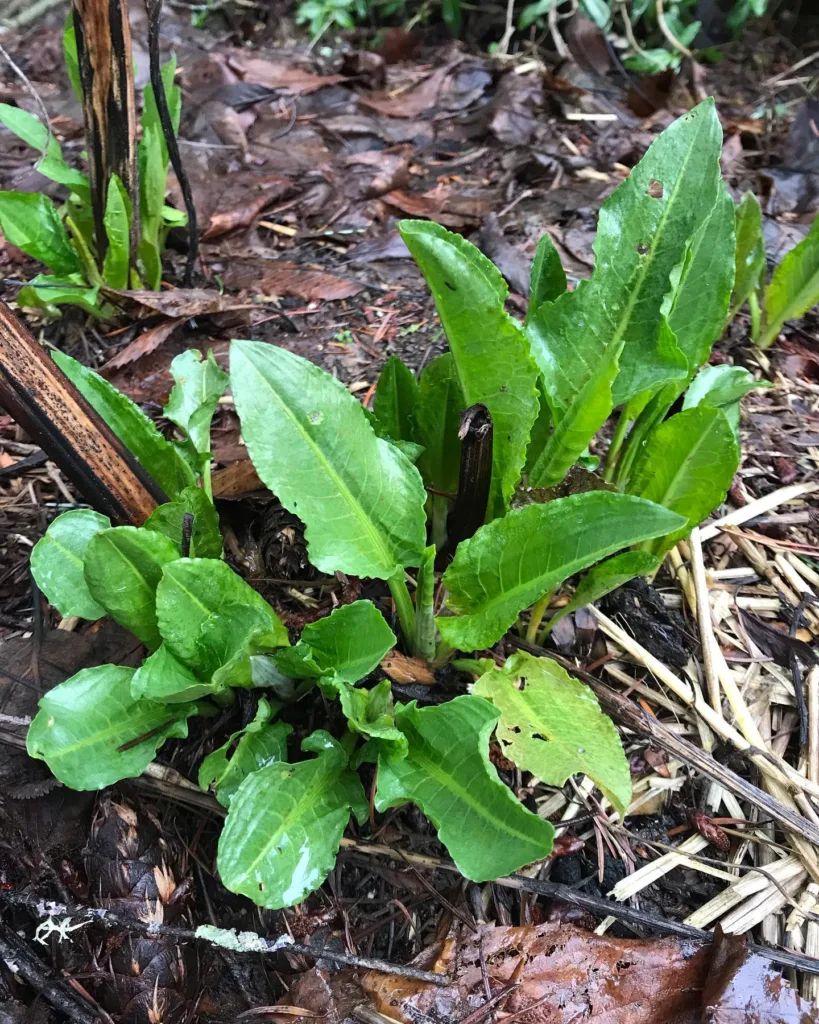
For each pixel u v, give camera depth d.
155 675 0.30
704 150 0.34
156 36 0.49
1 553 0.44
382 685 0.33
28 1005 0.32
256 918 0.34
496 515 0.38
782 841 0.36
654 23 1.11
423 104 0.96
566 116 0.90
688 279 0.36
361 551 0.32
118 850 0.33
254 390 0.30
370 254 0.69
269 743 0.34
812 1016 0.30
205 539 0.36
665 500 0.38
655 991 0.31
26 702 0.37
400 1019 0.31
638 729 0.37
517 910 0.34
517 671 0.36
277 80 0.98
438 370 0.39
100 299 0.59
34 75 0.98
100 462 0.34
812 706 0.40
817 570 0.45
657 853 0.36
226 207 0.72
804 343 0.60
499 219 0.71
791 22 1.18
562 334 0.36
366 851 0.35
